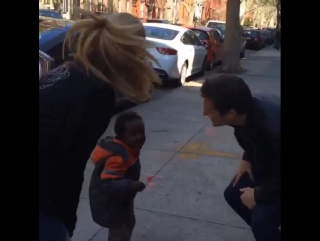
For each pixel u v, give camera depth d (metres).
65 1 19.30
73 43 2.12
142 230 3.72
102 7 31.59
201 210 4.12
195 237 3.65
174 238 3.62
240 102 2.42
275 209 2.56
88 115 2.00
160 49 10.30
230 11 15.23
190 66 11.92
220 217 4.00
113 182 2.80
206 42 14.92
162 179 4.81
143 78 2.12
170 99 9.28
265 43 35.56
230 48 15.27
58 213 2.05
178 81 10.99
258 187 2.58
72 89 2.00
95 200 2.87
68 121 1.98
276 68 17.03
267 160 2.45
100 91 2.01
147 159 5.44
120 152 2.81
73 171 2.05
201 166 5.27
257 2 58.94
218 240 3.61
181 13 48.22
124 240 2.98
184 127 7.06
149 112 7.96
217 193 4.50
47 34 5.18
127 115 2.87
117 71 2.07
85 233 3.65
